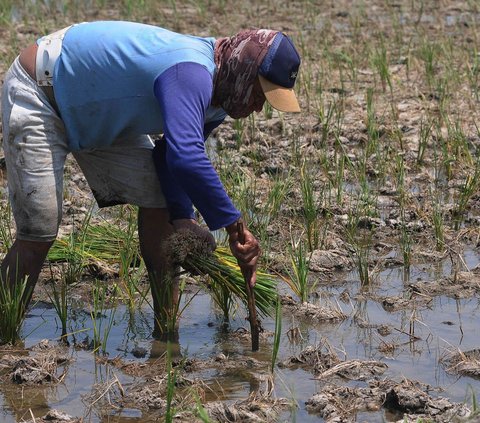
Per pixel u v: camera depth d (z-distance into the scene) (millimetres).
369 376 5559
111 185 6148
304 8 18219
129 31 5609
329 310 6488
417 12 17734
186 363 5742
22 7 18031
